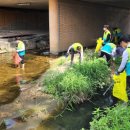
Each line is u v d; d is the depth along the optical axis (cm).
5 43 809
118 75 345
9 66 601
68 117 338
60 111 354
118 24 1295
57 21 771
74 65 481
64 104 375
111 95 396
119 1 990
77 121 328
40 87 435
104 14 1113
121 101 342
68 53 550
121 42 343
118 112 260
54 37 771
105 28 656
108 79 468
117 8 1265
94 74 451
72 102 382
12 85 454
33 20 1317
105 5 1117
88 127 313
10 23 1181
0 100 383
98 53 629
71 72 436
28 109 352
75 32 877
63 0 795
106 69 476
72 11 847
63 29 803
